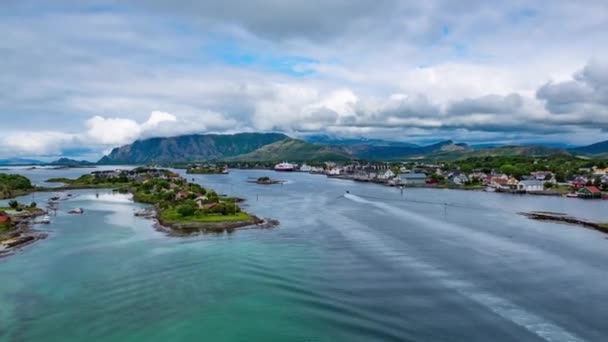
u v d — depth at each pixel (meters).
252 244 80.00
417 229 94.81
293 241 82.44
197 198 140.00
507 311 46.81
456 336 41.06
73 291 54.75
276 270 62.50
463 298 50.69
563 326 43.09
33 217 119.56
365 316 45.88
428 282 56.53
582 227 98.19
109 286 56.50
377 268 63.00
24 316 47.25
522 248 75.44
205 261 67.81
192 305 49.56
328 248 75.81
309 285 55.75
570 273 60.22
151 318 46.28
